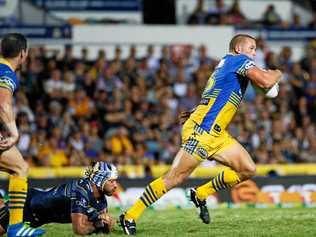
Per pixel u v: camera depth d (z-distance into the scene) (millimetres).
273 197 40688
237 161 25156
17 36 22750
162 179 24516
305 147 53438
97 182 23656
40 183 40156
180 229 26172
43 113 51250
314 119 56219
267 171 48031
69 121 50531
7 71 22281
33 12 57969
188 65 56031
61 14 60469
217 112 24625
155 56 58250
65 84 53375
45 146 48719
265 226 26672
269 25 60938
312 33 59781
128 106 51969
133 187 40156
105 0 60906
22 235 22266
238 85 24812
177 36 58531
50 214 24141
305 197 41250
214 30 58875
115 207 38406
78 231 23453
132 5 61312
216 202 39875
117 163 49031
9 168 22453
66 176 45906
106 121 51375
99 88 53344
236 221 28266
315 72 57625
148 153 50062
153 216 31188
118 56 54938
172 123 51812
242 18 60844
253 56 25469
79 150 49094
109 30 57719
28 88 52969
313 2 64375
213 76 25047
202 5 60438
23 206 22656
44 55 54531
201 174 45438
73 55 57094
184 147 24594
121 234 24297
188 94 53969
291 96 55969
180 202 39188
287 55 57281
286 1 63469
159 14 61781
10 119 21781
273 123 53250
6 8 57281
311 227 26312
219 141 24891
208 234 24797
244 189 40312
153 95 53438
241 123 52031
